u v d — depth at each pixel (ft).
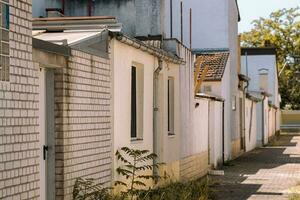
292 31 226.38
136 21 65.41
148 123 45.52
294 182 63.26
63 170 29.99
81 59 32.19
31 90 26.00
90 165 33.47
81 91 32.22
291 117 225.97
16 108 24.63
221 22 102.83
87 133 33.06
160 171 49.29
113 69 36.68
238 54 119.34
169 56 50.06
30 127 25.79
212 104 80.02
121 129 38.47
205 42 103.09
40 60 27.25
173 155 54.44
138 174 43.11
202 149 70.74
